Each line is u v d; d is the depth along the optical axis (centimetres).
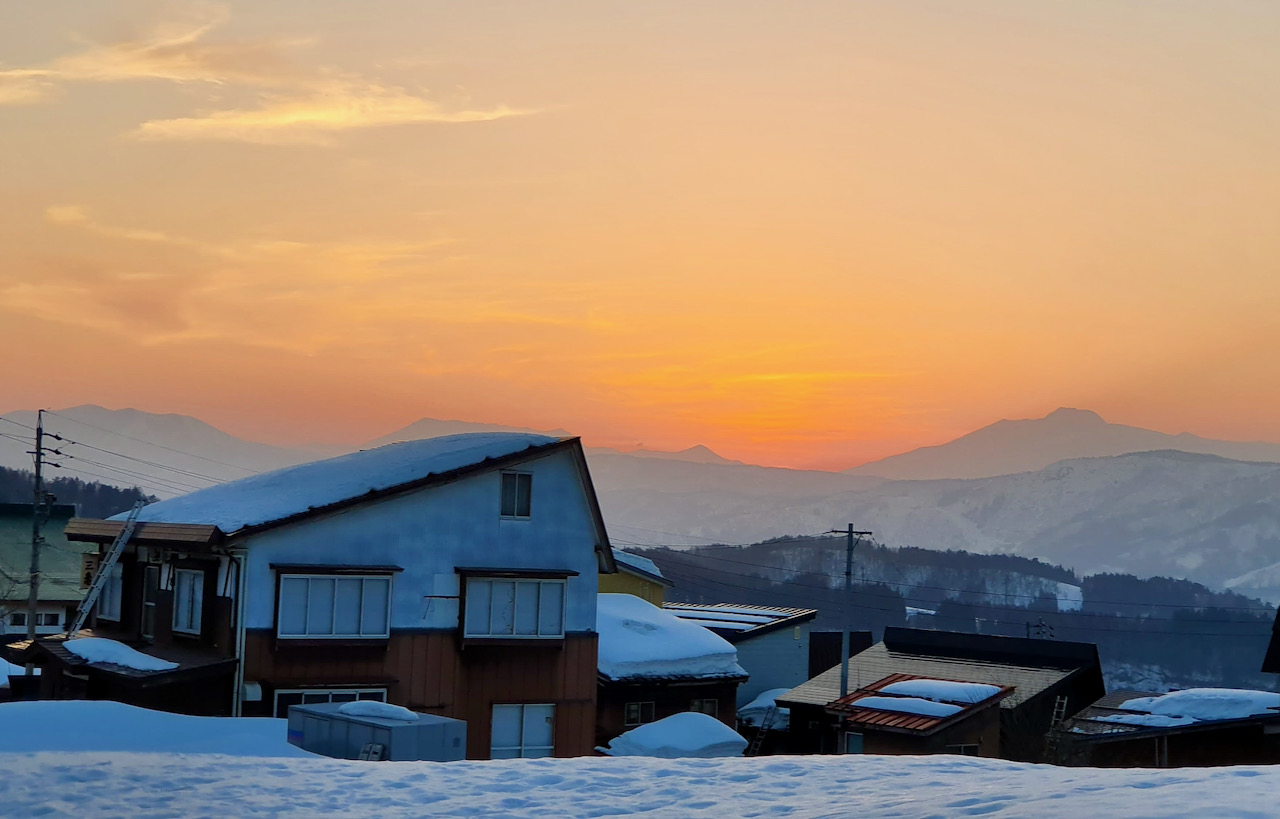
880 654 5128
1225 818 1074
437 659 3080
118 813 1347
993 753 3988
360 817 1360
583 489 3341
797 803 1417
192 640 2980
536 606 3216
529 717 3194
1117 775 1523
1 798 1416
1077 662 4566
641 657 3928
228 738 2181
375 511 3036
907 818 1237
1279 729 3528
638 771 1688
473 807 1423
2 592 6191
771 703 4878
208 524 2916
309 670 2906
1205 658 14600
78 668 2908
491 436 3344
